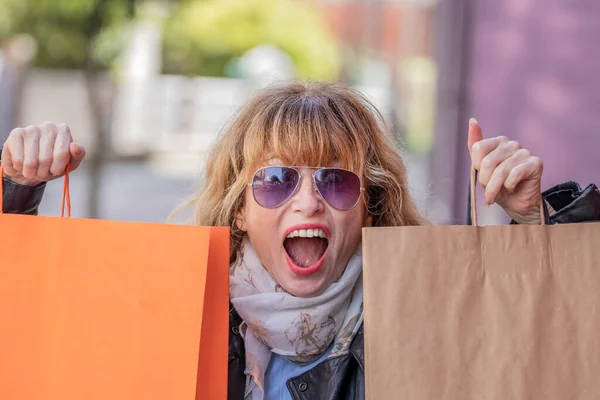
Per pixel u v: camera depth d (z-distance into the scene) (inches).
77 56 350.0
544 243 70.6
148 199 474.3
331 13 940.0
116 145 692.7
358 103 86.6
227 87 770.8
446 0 313.9
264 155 83.0
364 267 69.4
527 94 252.5
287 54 791.1
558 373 69.3
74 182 481.4
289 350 82.7
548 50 237.5
